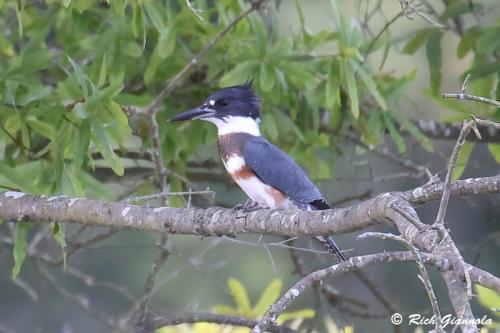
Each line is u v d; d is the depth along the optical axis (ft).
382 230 48.44
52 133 28.99
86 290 49.16
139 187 36.88
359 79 35.68
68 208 26.71
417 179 40.96
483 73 34.88
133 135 36.14
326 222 22.88
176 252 35.06
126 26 33.35
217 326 34.22
